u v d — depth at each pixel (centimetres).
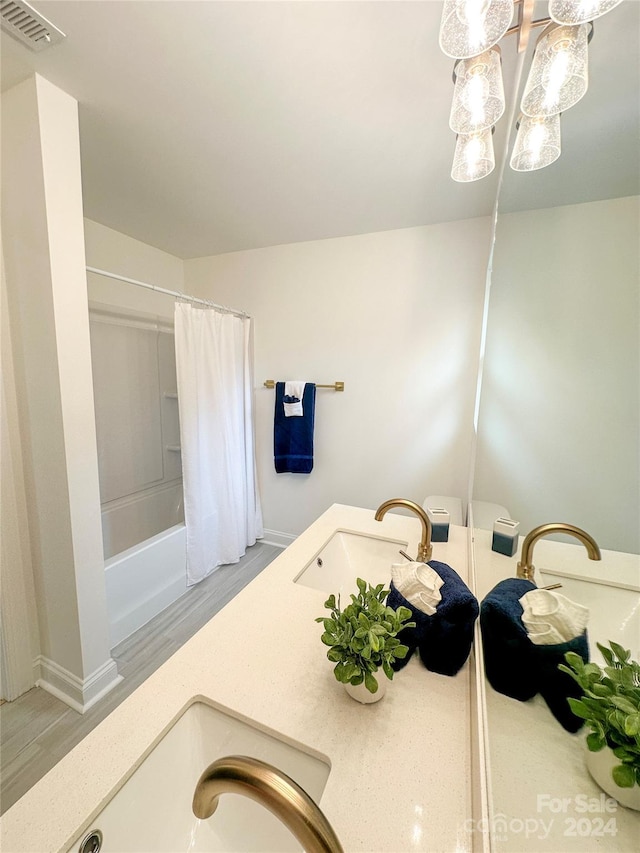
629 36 49
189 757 60
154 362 253
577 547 52
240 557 248
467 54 72
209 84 108
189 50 96
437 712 61
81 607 130
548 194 73
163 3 84
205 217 198
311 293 234
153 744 54
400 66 100
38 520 131
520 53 82
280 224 205
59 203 113
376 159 144
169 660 70
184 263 273
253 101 115
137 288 236
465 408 204
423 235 202
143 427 246
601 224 52
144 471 249
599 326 50
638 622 38
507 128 107
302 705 61
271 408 258
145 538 246
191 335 201
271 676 67
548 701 47
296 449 238
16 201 113
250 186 165
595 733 38
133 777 51
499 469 98
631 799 34
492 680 56
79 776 49
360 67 101
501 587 69
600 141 54
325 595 92
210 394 217
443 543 125
